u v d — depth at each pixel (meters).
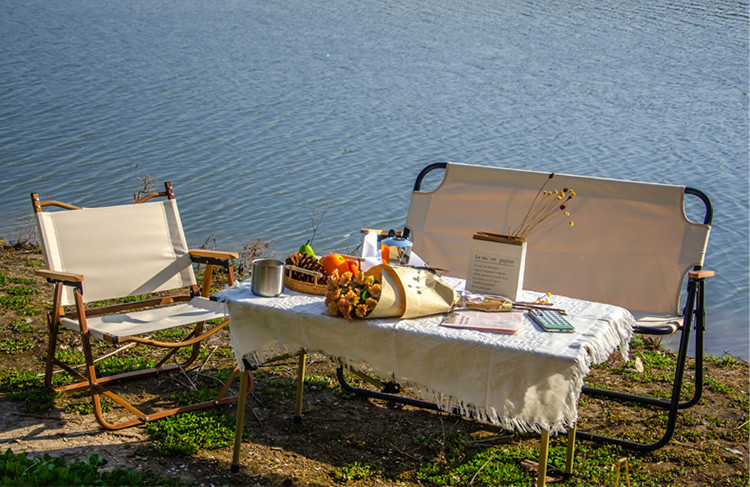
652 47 25.45
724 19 29.86
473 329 2.73
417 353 2.73
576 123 16.97
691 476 3.20
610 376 4.29
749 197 12.48
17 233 8.42
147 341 3.37
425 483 3.06
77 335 4.49
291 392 3.85
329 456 3.23
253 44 24.94
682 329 3.36
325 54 23.53
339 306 2.80
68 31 26.50
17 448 3.13
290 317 2.91
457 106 17.95
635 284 4.00
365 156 13.81
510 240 3.13
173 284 4.06
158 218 4.10
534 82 20.83
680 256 3.94
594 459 3.30
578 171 13.50
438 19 30.17
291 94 18.48
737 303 8.42
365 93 18.89
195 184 11.80
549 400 2.55
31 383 3.78
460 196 4.41
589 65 23.05
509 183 4.33
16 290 5.26
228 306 3.03
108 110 16.25
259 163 13.09
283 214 10.73
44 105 16.45
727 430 3.64
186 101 17.41
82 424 3.39
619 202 4.12
